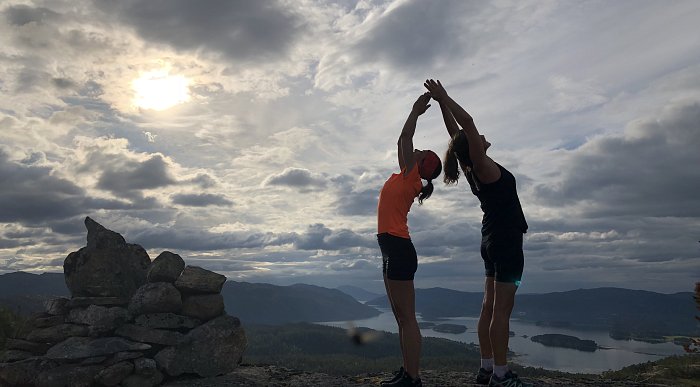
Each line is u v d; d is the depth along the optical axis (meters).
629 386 5.70
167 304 6.36
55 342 6.30
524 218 3.77
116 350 5.96
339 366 74.69
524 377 5.90
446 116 4.26
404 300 3.67
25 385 5.77
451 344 115.62
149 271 6.77
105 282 6.73
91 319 6.33
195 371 6.06
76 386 5.62
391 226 3.66
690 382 6.68
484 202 3.77
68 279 6.84
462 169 3.94
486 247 3.79
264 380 5.93
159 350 6.18
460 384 4.96
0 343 8.00
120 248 7.18
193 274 6.71
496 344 3.66
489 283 4.18
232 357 6.39
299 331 149.25
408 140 3.78
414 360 3.64
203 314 6.53
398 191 3.66
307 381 5.66
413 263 3.69
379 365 57.19
